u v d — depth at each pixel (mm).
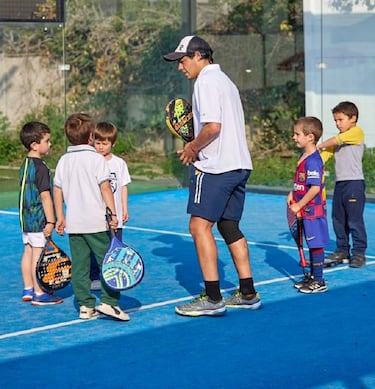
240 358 9664
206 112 10883
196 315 11242
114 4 21281
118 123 21422
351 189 13789
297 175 12453
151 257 14773
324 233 12320
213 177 11008
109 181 11094
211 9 21906
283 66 21250
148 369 9383
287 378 9031
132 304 11898
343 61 20406
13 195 20266
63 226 11453
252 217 18297
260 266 13953
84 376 9211
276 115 21391
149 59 21797
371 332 10523
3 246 15969
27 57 20422
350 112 13883
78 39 20906
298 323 10914
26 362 9688
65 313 11578
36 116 20578
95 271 12688
